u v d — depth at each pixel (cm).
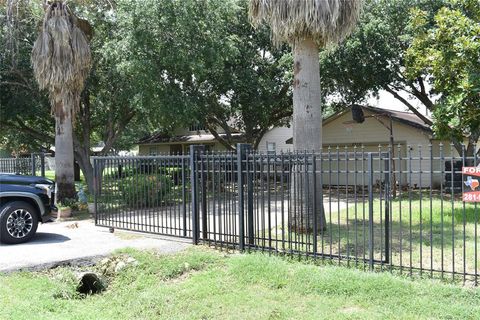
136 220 1088
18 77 1938
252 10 1017
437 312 510
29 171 1722
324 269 662
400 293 566
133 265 744
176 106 1762
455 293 555
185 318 537
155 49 1702
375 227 1051
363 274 628
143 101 1725
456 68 1231
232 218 831
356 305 550
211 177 902
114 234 1006
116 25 1828
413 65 1481
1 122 2128
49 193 957
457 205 1391
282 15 952
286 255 759
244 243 810
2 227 880
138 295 626
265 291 612
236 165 830
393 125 2233
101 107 2131
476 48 1159
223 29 1900
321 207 869
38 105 1962
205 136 3225
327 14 932
